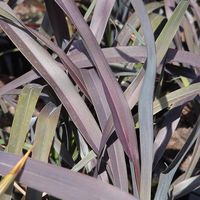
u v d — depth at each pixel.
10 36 1.12
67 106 1.07
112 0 1.25
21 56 1.92
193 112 1.60
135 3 0.92
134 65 1.46
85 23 1.04
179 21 1.12
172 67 1.40
